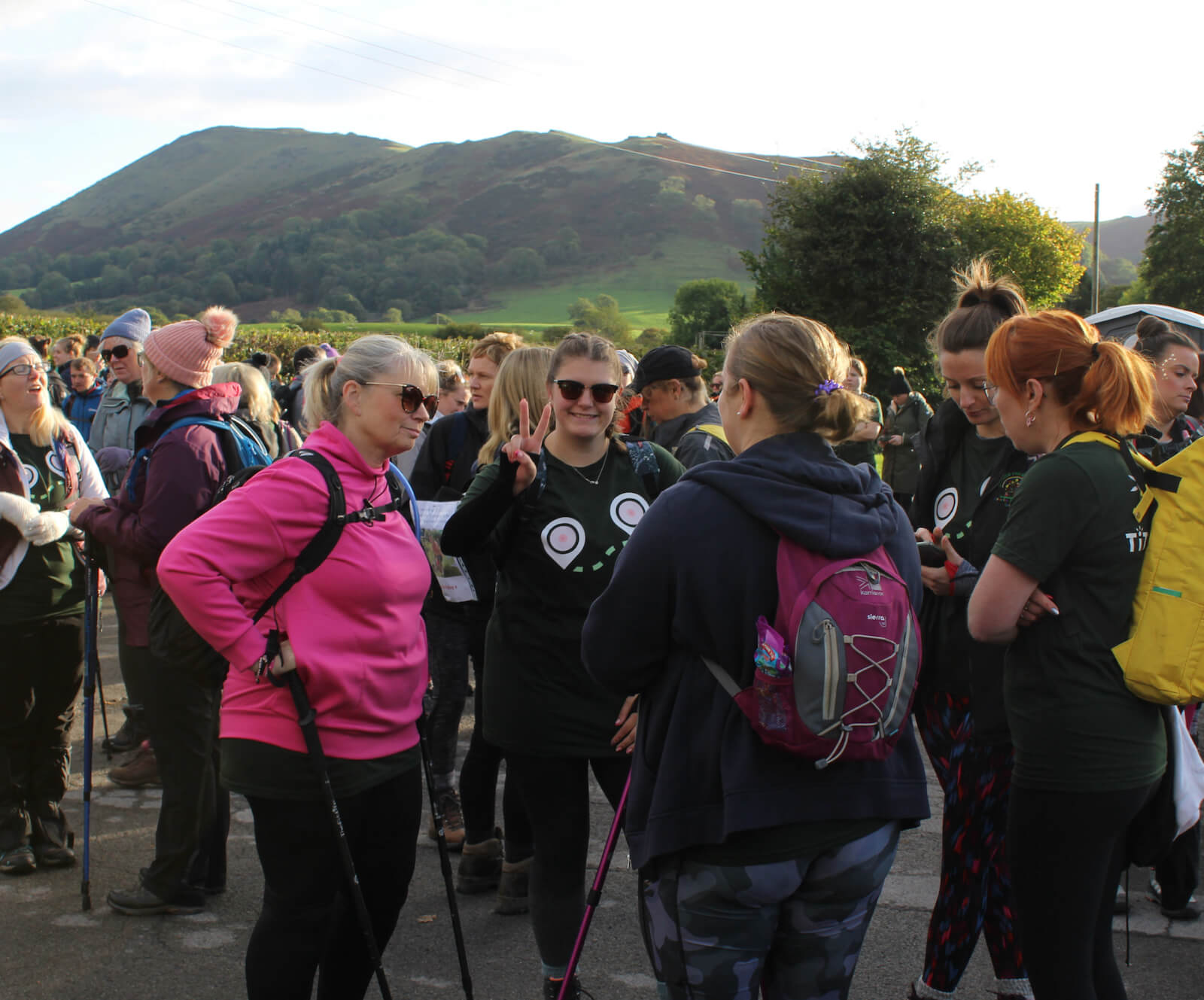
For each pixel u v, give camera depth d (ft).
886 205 106.73
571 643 9.01
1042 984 6.93
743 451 6.49
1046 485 6.68
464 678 13.29
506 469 8.99
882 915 11.39
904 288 107.34
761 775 5.79
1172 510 6.70
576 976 9.71
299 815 7.60
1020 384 7.11
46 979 9.98
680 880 6.04
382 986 7.52
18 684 12.19
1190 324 19.79
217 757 11.48
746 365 6.29
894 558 6.25
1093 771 6.63
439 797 13.34
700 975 6.05
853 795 5.93
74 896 11.73
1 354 12.51
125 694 19.39
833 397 6.13
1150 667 6.52
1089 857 6.74
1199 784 7.48
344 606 7.65
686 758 5.99
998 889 8.78
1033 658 6.86
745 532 5.88
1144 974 10.06
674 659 6.21
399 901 8.37
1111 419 6.88
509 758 9.27
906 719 6.02
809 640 5.63
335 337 83.92
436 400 8.09
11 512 11.74
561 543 9.09
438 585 11.68
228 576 7.29
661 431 14.05
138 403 21.84
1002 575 6.72
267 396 13.46
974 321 8.52
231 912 11.45
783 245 111.34
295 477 7.51
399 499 8.44
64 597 12.49
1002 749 8.55
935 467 9.35
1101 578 6.68
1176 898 11.09
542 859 9.21
